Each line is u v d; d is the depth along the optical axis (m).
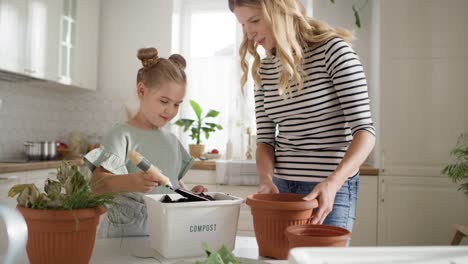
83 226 0.69
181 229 0.83
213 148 3.63
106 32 3.56
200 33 3.72
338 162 1.15
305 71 1.14
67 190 0.70
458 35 2.74
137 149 1.23
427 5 2.77
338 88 1.07
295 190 1.19
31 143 2.86
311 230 0.74
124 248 0.89
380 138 2.78
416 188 2.74
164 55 3.45
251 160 3.10
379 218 2.75
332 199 0.90
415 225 2.73
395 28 2.79
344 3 3.28
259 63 1.27
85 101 3.59
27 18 2.70
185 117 3.67
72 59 3.18
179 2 3.64
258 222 0.85
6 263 0.51
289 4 1.08
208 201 0.85
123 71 3.52
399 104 2.78
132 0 3.52
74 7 3.19
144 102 1.23
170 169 1.29
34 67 2.77
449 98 2.74
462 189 2.68
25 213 0.67
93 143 3.56
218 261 0.61
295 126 1.20
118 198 1.08
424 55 2.77
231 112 3.40
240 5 1.11
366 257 0.50
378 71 2.83
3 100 2.96
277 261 0.79
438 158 2.73
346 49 1.07
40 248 0.68
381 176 2.76
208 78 3.65
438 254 0.52
